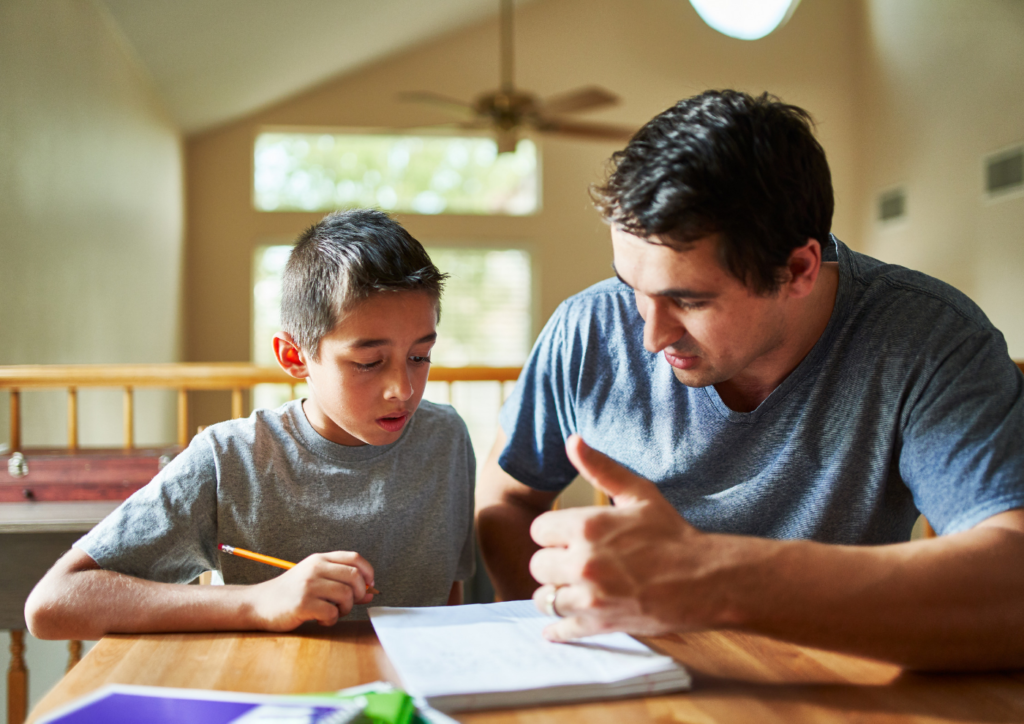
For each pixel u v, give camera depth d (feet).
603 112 19.42
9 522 4.94
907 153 17.44
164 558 2.78
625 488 2.06
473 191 19.76
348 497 3.09
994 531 2.13
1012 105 14.33
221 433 3.04
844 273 2.81
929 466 2.49
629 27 19.45
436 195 19.67
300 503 3.03
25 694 5.03
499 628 2.31
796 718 1.82
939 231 16.39
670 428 3.03
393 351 2.81
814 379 2.81
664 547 1.94
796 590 1.91
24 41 8.90
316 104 18.72
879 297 2.79
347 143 19.47
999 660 2.03
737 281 2.23
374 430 2.90
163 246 15.74
